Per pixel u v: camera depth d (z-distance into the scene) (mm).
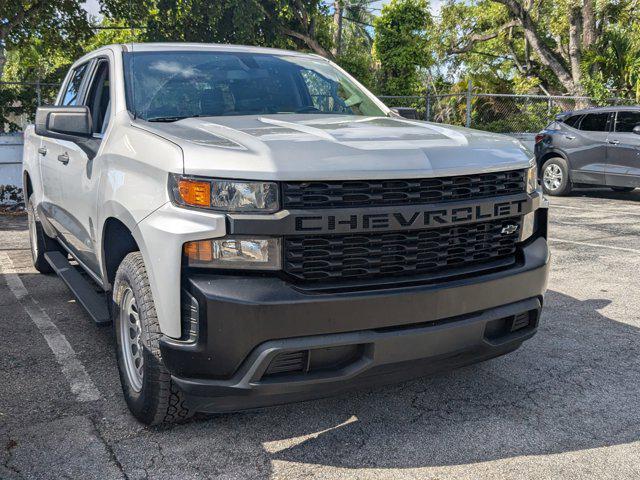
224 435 3115
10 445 2996
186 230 2656
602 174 11938
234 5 15148
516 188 3201
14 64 24281
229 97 3959
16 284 5984
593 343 4406
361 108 4383
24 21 13742
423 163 2855
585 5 22422
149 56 4117
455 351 2990
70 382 3738
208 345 2639
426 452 2965
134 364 3271
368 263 2787
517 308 3154
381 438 3094
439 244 2934
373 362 2773
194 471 2795
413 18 23406
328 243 2713
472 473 2787
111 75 3967
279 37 17625
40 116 3564
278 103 4062
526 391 3631
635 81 20406
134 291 3053
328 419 3289
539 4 27125
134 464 2842
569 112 12766
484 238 3094
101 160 3559
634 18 23234
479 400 3514
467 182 2982
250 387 2664
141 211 2895
